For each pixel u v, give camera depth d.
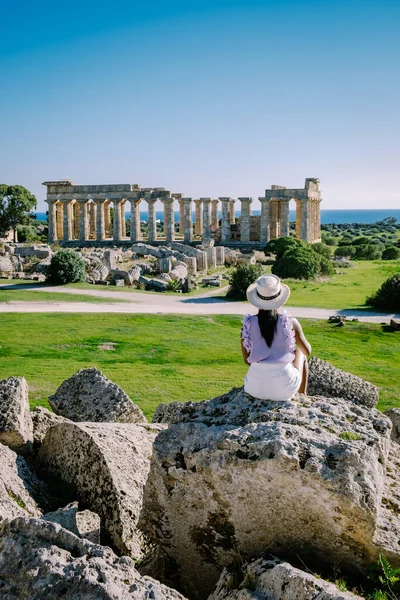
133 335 36.69
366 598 5.40
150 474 6.79
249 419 6.83
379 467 6.30
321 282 62.50
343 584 5.54
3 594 5.25
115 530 7.77
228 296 52.22
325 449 6.15
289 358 7.11
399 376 28.31
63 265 57.28
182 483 6.57
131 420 13.16
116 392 13.46
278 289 7.12
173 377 26.98
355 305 48.12
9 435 9.67
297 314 44.03
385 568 5.54
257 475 6.09
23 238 111.81
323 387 14.70
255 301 7.16
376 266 80.69
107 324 39.62
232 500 6.31
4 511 7.28
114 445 8.95
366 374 28.56
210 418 7.05
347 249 95.25
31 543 5.66
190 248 77.81
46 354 31.22
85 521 7.61
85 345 33.75
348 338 37.28
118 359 30.69
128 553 7.55
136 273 61.69
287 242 80.38
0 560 5.59
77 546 5.64
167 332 37.88
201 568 6.80
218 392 24.47
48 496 8.44
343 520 5.81
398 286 46.34
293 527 6.11
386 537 5.90
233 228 111.81
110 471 8.24
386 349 34.81
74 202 115.12
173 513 6.73
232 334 37.91
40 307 45.34
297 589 5.13
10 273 62.47
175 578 6.97
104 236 114.19
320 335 37.75
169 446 6.76
